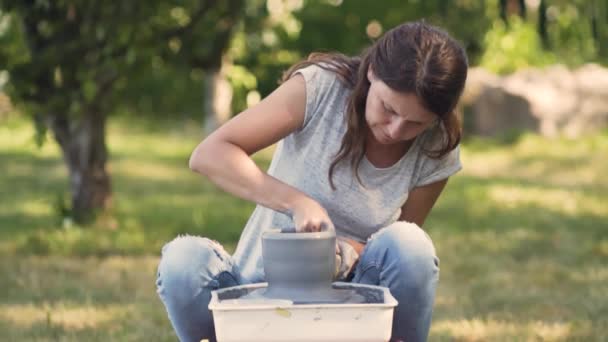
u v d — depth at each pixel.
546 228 9.63
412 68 3.23
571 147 15.21
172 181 12.70
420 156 3.74
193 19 8.65
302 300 3.16
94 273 7.33
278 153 3.78
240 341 2.99
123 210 10.14
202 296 3.54
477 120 16.06
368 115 3.40
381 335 3.00
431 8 15.73
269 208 3.45
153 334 5.50
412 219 3.89
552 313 6.16
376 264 3.58
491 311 6.22
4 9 8.26
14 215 10.05
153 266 7.62
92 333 5.53
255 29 10.13
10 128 17.25
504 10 10.69
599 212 10.59
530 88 16.11
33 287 6.81
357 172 3.64
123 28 8.30
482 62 17.11
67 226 8.77
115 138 16.72
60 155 15.04
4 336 5.48
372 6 17.09
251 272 3.71
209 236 8.91
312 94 3.58
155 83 18.48
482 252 8.38
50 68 8.32
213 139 3.48
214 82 14.43
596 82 16.38
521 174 13.66
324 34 17.17
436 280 3.58
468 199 11.45
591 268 7.70
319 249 3.20
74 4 8.29
